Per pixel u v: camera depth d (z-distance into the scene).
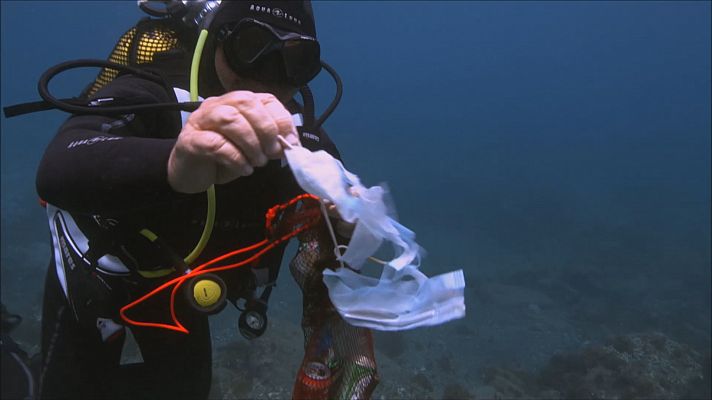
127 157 0.99
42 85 1.34
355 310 1.11
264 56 1.50
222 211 1.56
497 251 19.83
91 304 1.52
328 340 1.35
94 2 94.19
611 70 117.00
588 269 17.27
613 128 86.88
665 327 13.24
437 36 128.38
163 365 1.75
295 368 7.41
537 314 13.28
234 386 6.89
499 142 58.94
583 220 25.27
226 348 7.93
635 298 15.56
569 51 120.88
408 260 1.10
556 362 9.41
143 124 1.41
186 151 0.89
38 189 1.15
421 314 1.09
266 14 1.55
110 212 1.09
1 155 33.50
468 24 125.56
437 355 10.09
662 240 21.66
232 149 0.87
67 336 1.67
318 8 118.88
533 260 18.86
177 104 1.33
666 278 17.47
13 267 13.20
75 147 1.09
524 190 30.83
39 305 10.77
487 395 7.96
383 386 7.61
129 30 1.79
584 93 113.56
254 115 0.87
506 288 14.82
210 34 1.54
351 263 1.08
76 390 1.66
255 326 1.62
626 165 47.59
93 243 1.48
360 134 58.25
